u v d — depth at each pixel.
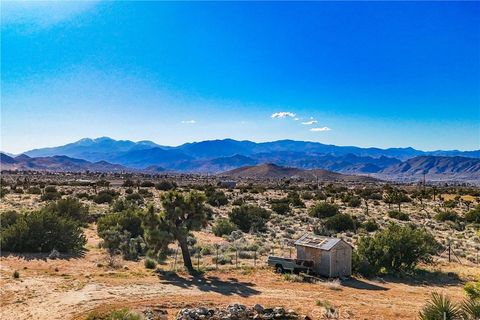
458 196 108.69
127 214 43.75
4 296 22.34
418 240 32.38
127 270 29.56
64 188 109.88
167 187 113.38
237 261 34.25
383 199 104.88
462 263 36.16
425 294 26.39
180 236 30.28
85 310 20.67
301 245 31.00
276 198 98.06
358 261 31.33
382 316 21.50
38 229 34.44
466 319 16.30
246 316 20.42
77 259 32.50
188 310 20.42
